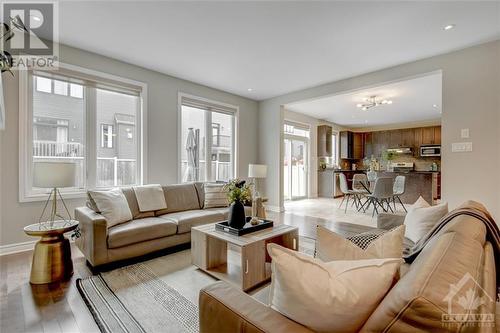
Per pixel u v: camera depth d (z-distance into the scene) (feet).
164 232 9.35
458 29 9.19
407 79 12.31
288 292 2.54
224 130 17.60
